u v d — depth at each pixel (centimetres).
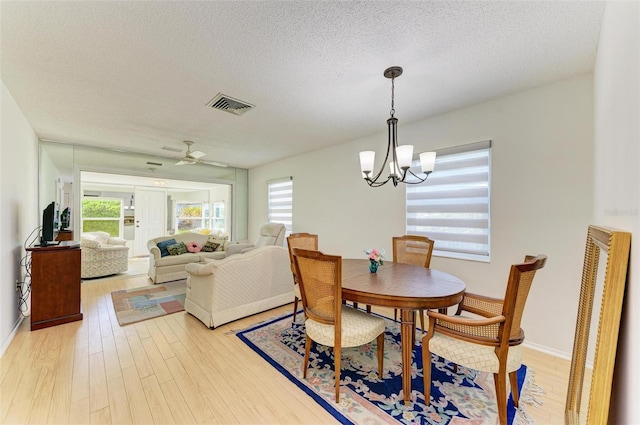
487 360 150
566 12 150
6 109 243
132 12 149
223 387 186
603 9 147
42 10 146
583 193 216
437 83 232
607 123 148
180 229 950
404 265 263
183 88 240
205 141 414
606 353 98
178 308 341
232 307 296
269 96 257
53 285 287
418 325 295
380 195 369
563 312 225
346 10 148
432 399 175
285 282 350
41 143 406
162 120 321
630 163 102
